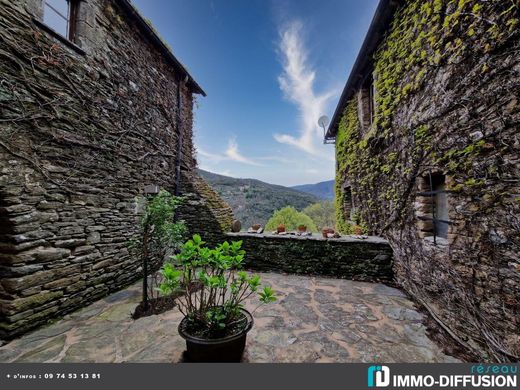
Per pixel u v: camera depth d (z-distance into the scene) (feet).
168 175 15.92
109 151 10.92
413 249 9.70
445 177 7.54
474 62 6.03
